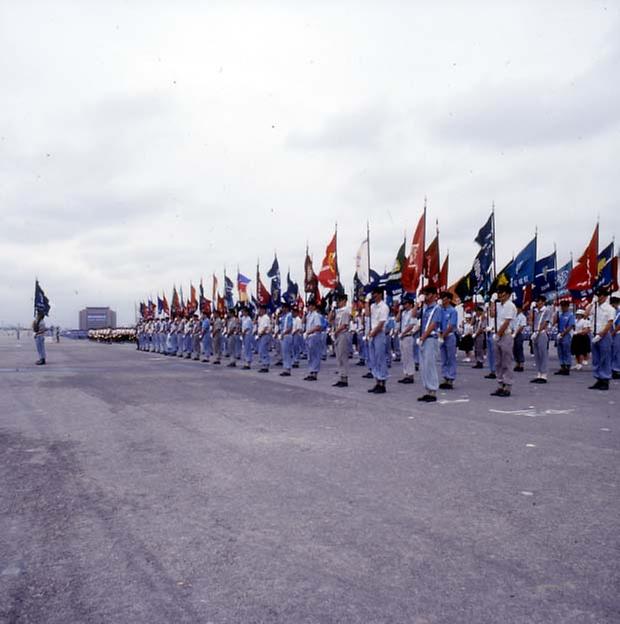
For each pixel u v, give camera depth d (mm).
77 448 6617
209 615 2812
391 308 20484
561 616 2785
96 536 3869
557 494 4727
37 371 18000
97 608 2891
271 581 3180
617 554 3520
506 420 8266
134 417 8742
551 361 21719
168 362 23453
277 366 20812
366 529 3967
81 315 99250
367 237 17531
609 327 11977
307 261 21875
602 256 20969
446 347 12688
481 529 3949
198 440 6992
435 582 3152
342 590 3068
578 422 8062
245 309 20828
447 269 20859
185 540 3787
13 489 4988
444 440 6883
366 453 6234
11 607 2904
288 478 5273
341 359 13234
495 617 2777
